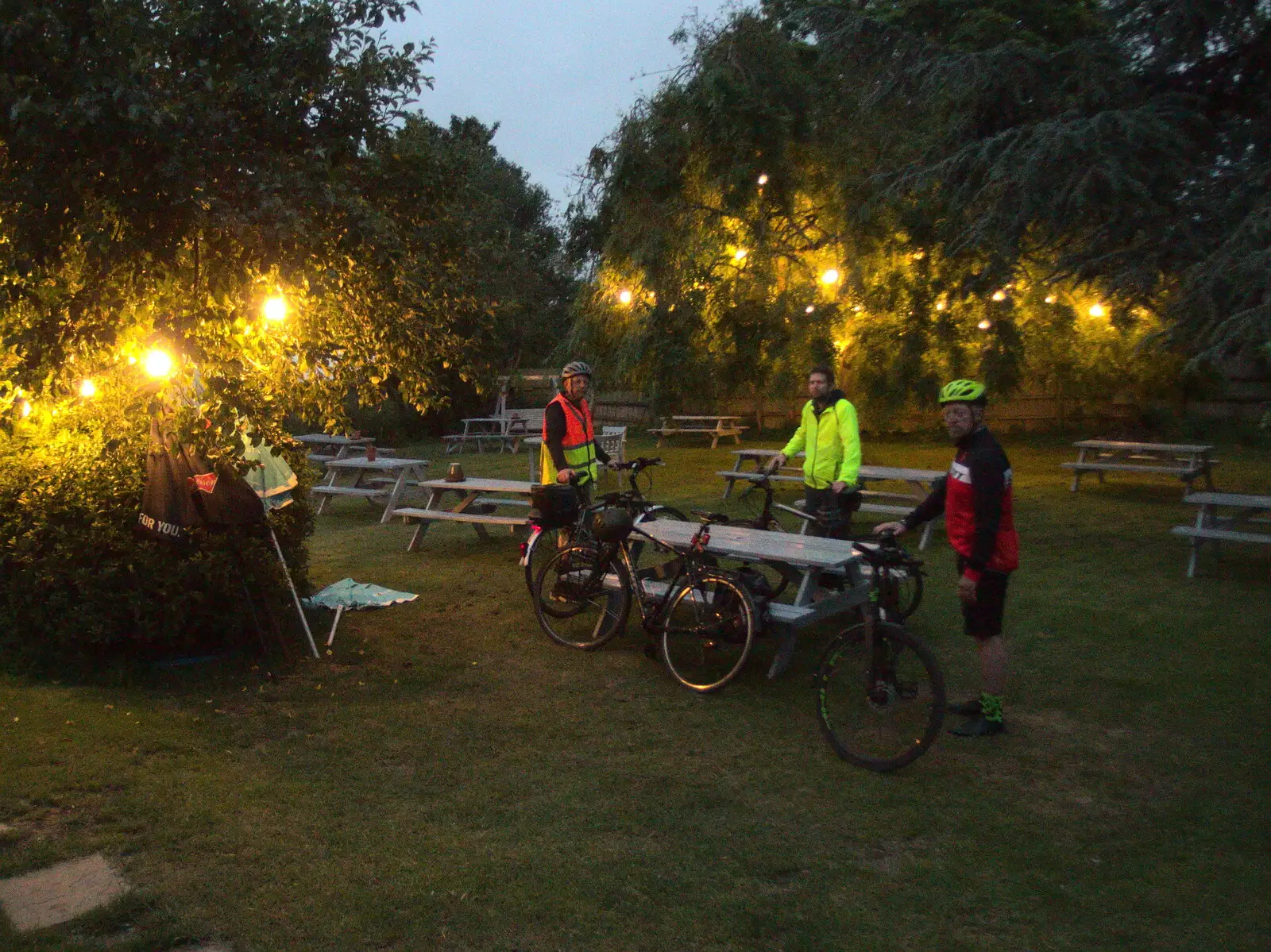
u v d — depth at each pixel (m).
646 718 5.00
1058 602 6.99
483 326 6.86
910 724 4.34
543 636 6.50
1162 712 4.91
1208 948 2.94
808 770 4.33
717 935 3.04
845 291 15.38
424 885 3.34
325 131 5.28
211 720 4.94
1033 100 9.51
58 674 5.56
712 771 4.33
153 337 4.86
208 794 4.08
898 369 15.76
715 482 13.88
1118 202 8.41
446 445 21.41
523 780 4.23
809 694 5.32
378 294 6.03
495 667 5.85
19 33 4.29
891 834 3.72
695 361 15.82
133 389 5.51
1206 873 3.38
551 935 3.05
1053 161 8.47
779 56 14.82
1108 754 4.44
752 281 15.70
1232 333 7.14
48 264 4.84
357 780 4.24
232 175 4.94
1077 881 3.35
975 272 11.57
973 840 3.66
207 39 4.93
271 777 4.26
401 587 8.00
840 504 6.73
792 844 3.64
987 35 10.02
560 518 6.51
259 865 3.48
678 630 5.50
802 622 5.28
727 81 14.55
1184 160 8.54
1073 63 9.30
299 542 6.44
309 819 3.86
